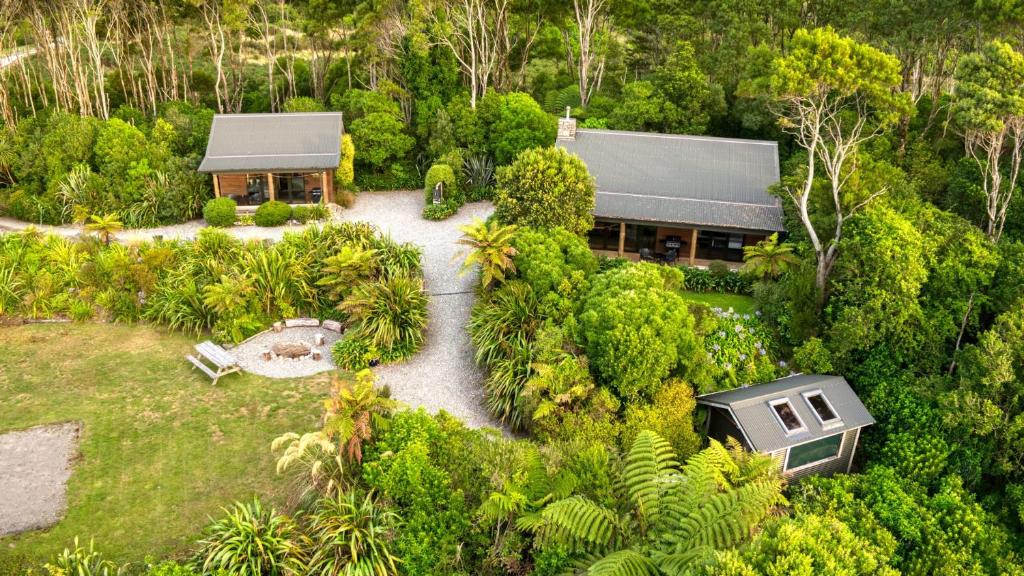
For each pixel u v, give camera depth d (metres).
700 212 35.91
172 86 54.50
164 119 44.75
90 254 34.62
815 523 16.77
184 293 31.69
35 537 20.86
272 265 32.41
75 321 32.12
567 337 26.81
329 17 50.94
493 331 28.75
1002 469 23.97
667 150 39.44
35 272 33.25
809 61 27.59
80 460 23.97
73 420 25.86
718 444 19.28
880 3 42.38
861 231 28.39
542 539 18.53
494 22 53.91
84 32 49.28
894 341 27.56
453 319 32.09
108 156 40.44
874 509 22.20
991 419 23.59
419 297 31.20
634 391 25.09
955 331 27.55
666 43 54.44
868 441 26.39
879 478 23.28
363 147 45.53
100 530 21.27
